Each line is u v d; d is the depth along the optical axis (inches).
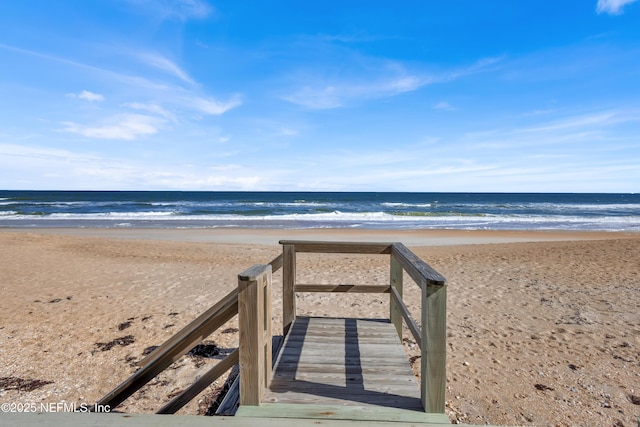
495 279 333.1
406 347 185.8
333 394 105.6
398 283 166.7
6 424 71.0
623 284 303.4
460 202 2226.9
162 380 153.7
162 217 1154.7
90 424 72.0
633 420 121.8
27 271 357.1
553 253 457.1
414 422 86.7
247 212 1342.3
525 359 168.9
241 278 93.1
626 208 1676.9
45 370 160.6
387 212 1346.0
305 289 174.1
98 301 264.4
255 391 95.0
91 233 751.7
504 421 121.6
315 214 1248.8
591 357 169.5
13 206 1533.0
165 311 243.0
